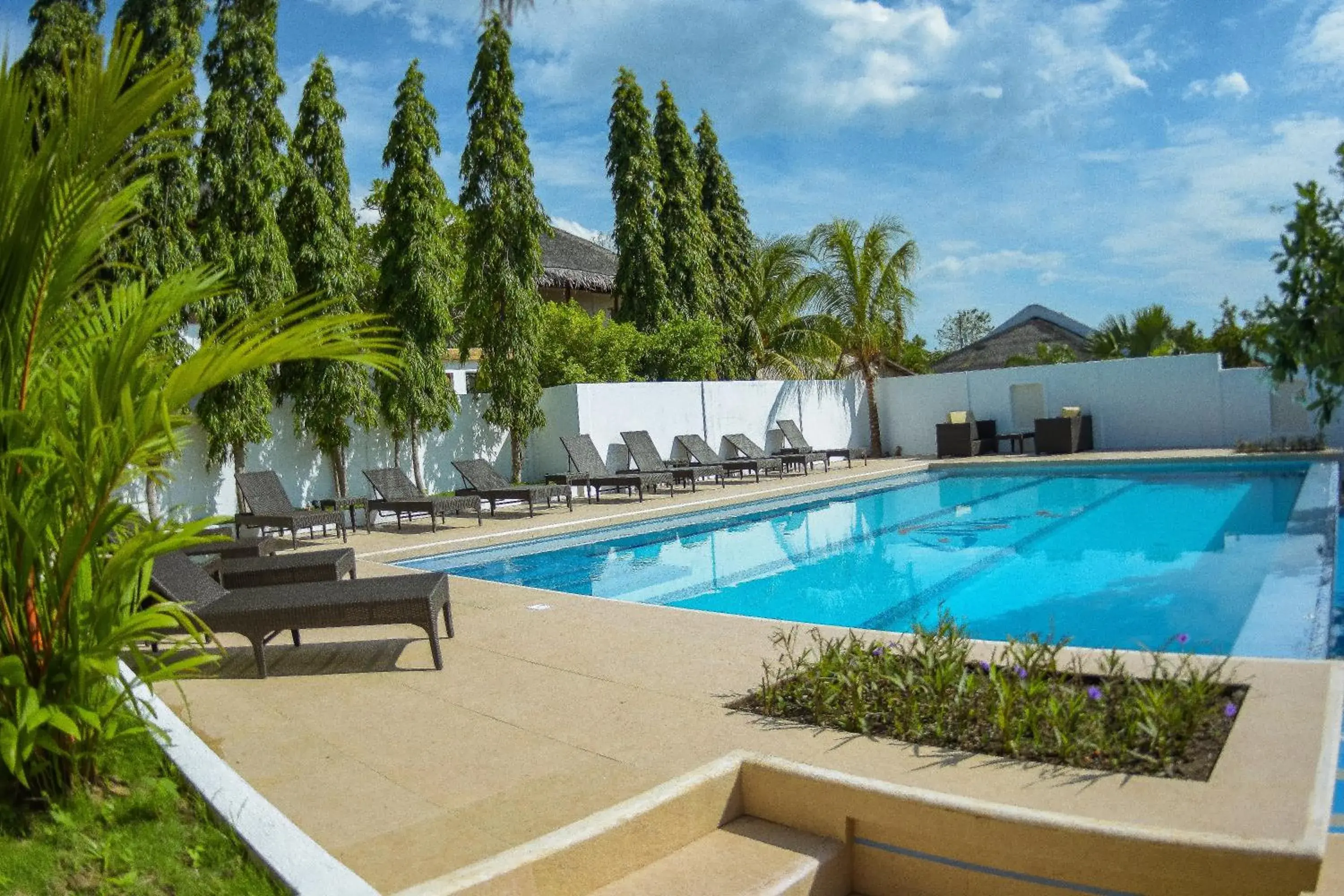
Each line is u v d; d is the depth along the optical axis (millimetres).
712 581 8766
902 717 3688
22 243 2869
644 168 19062
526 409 14617
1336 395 4195
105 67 2922
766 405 18422
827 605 7566
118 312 3377
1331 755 3111
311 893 2334
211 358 2730
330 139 12195
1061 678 3996
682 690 4336
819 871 2936
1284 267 4020
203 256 10570
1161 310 26828
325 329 2951
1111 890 2588
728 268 21812
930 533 10727
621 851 2875
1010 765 3244
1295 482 12703
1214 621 6129
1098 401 18250
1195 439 17328
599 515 11875
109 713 2941
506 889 2562
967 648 4145
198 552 7125
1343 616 6102
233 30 10859
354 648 5523
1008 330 39812
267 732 4066
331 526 12031
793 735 3668
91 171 2920
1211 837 2486
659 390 16266
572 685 4531
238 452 11156
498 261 14430
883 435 21031
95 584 3031
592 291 23891
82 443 2787
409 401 12766
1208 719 3512
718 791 3215
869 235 19766
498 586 7352
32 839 2592
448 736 3922
